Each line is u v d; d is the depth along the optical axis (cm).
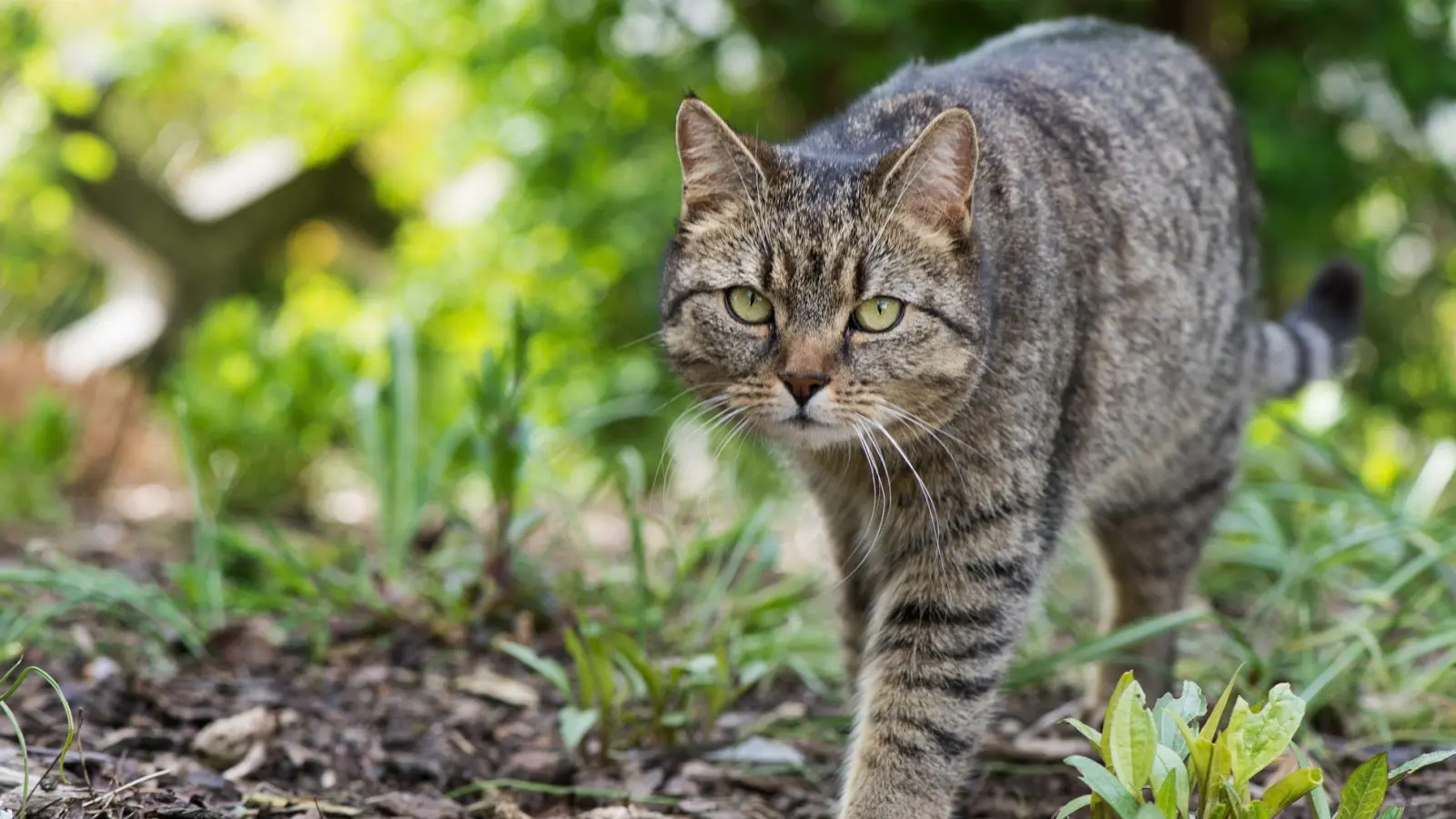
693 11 948
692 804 380
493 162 1144
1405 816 366
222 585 534
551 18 950
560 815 372
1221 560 572
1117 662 464
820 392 362
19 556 631
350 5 1095
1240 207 482
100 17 1191
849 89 909
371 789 380
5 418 886
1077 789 404
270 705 427
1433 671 446
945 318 363
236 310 941
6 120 1164
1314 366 519
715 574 564
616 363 1017
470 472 776
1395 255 1072
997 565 373
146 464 898
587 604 530
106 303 1472
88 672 441
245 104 1319
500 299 1039
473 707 446
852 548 422
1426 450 912
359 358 898
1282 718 279
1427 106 932
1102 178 412
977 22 866
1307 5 881
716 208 377
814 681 479
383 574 550
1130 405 422
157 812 330
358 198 1410
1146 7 905
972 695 373
